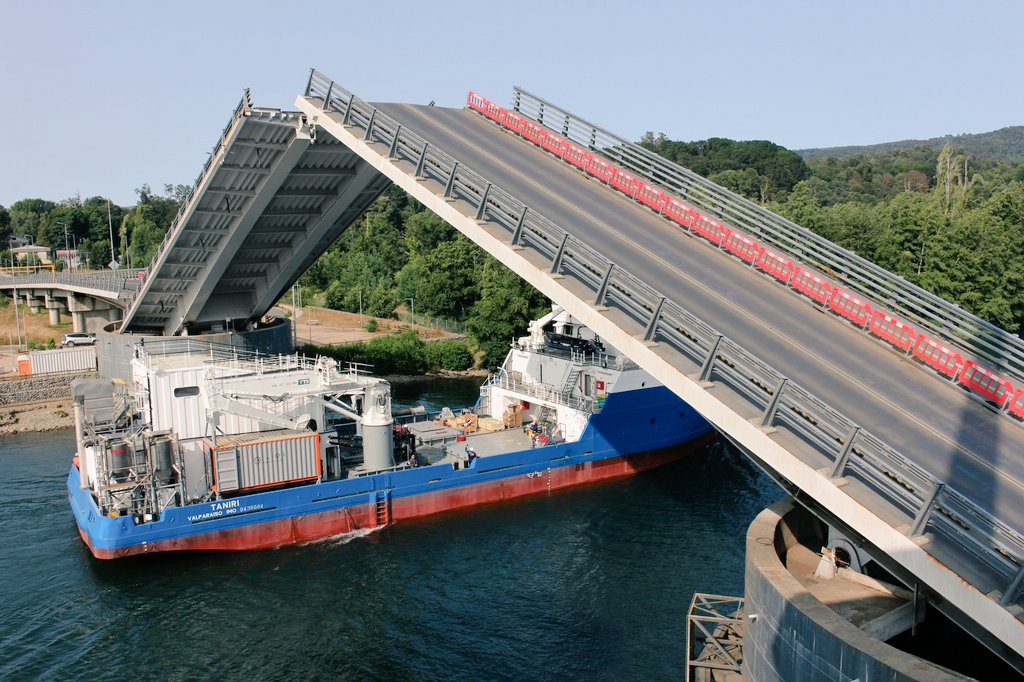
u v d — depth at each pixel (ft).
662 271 113.39
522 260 110.42
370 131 143.74
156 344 193.88
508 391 188.24
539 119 168.76
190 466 136.46
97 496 135.95
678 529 143.43
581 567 128.26
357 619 113.09
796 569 73.87
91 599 118.21
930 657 67.77
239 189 168.96
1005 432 78.84
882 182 620.49
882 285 101.40
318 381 143.74
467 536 141.79
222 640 107.76
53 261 505.66
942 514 62.59
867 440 66.23
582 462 168.14
